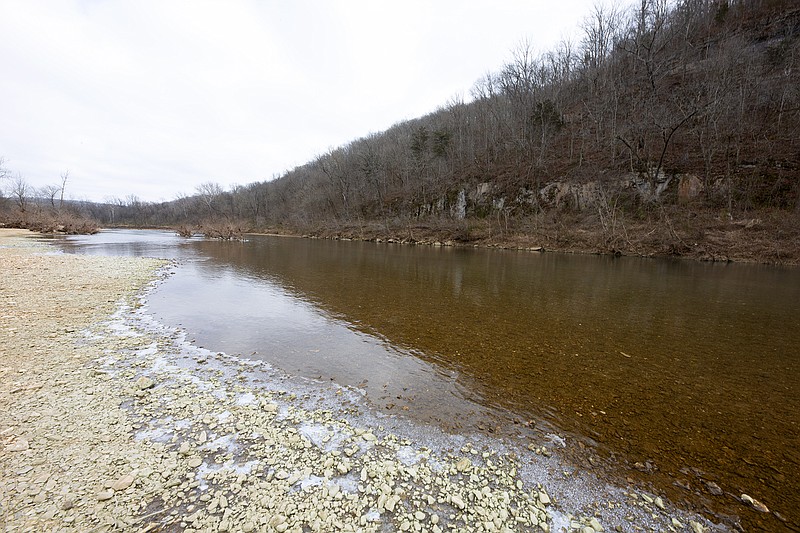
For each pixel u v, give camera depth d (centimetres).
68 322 901
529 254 3017
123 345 763
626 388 611
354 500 346
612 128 3775
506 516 331
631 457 428
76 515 314
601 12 4594
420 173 5606
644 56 4178
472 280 1689
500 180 4381
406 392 587
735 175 2984
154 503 333
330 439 449
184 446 417
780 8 4172
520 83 5266
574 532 317
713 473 401
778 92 3266
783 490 376
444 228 4297
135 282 1466
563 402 561
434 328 945
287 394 569
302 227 6400
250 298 1255
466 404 551
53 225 5122
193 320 971
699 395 587
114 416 484
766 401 569
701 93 3519
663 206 3072
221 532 304
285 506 335
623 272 1967
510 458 421
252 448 424
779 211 2673
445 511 336
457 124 6091
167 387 578
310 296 1307
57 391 548
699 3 4697
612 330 936
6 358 667
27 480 355
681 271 2006
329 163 7294
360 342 828
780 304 1220
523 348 803
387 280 1672
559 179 3872
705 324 988
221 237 4825
